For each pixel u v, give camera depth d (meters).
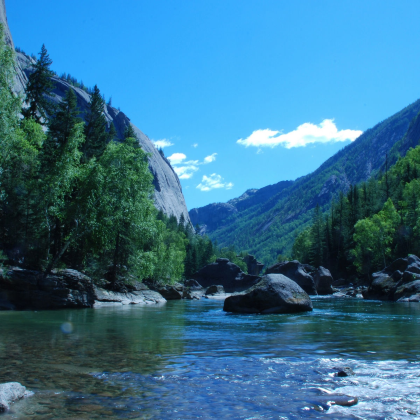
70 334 11.26
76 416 4.46
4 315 18.05
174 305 30.56
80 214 26.33
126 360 7.53
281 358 7.81
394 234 68.94
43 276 23.48
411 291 30.77
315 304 28.77
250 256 153.00
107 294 29.45
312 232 112.75
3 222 26.89
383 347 9.16
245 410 4.70
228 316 18.80
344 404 4.91
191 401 5.03
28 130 35.88
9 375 6.22
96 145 43.75
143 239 33.62
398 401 5.03
